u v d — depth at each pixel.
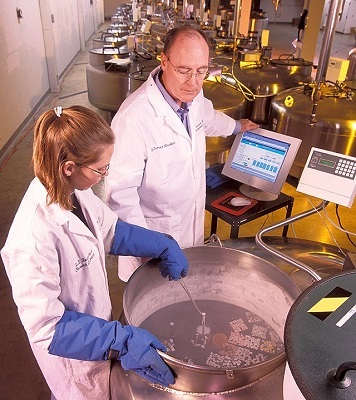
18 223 0.90
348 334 0.60
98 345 0.90
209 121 1.69
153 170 1.45
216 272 1.26
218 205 1.69
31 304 0.87
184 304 1.31
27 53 4.63
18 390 1.74
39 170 0.86
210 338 1.16
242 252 1.18
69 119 0.83
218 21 4.67
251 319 1.25
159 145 1.42
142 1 7.80
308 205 2.99
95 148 0.84
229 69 3.43
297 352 0.57
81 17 8.48
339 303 0.65
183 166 1.51
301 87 2.94
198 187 1.61
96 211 1.13
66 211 0.93
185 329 1.20
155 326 1.20
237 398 0.89
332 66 2.60
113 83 3.78
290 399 0.60
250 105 3.20
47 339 0.89
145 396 0.95
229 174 1.75
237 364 1.07
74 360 1.08
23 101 4.45
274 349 1.12
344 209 2.96
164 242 1.20
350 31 10.56
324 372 0.54
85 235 0.99
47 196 0.89
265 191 1.67
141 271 1.12
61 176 0.85
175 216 1.59
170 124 1.41
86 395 1.17
